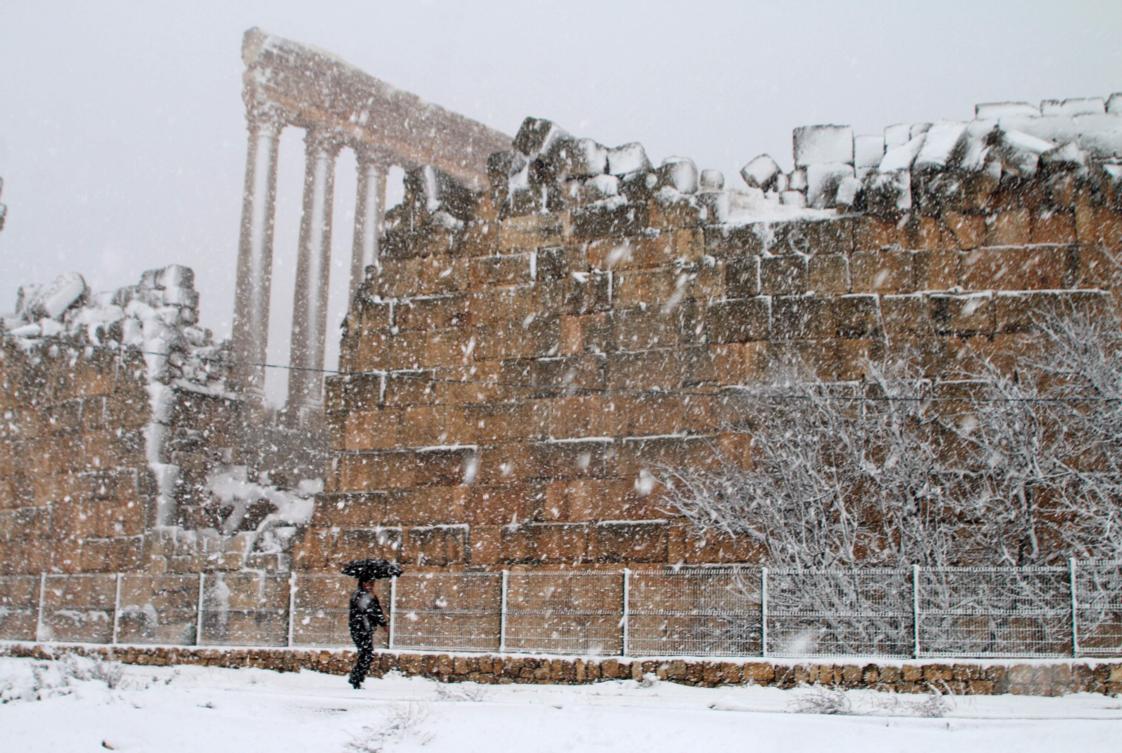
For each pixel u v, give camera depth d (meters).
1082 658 18.80
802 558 23.16
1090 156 24.83
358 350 28.20
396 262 28.28
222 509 33.03
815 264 24.97
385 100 49.25
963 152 24.75
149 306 34.34
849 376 24.44
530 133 27.56
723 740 14.21
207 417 33.47
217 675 22.62
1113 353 23.73
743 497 24.27
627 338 25.94
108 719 15.97
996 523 23.16
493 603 22.34
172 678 22.25
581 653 21.52
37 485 34.62
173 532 30.89
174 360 33.16
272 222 44.38
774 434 24.31
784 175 27.02
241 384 41.69
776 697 18.19
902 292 24.55
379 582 23.27
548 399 26.38
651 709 16.62
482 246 27.56
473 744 14.55
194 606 25.62
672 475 25.05
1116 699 17.80
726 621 20.52
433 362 27.52
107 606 28.02
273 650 23.33
